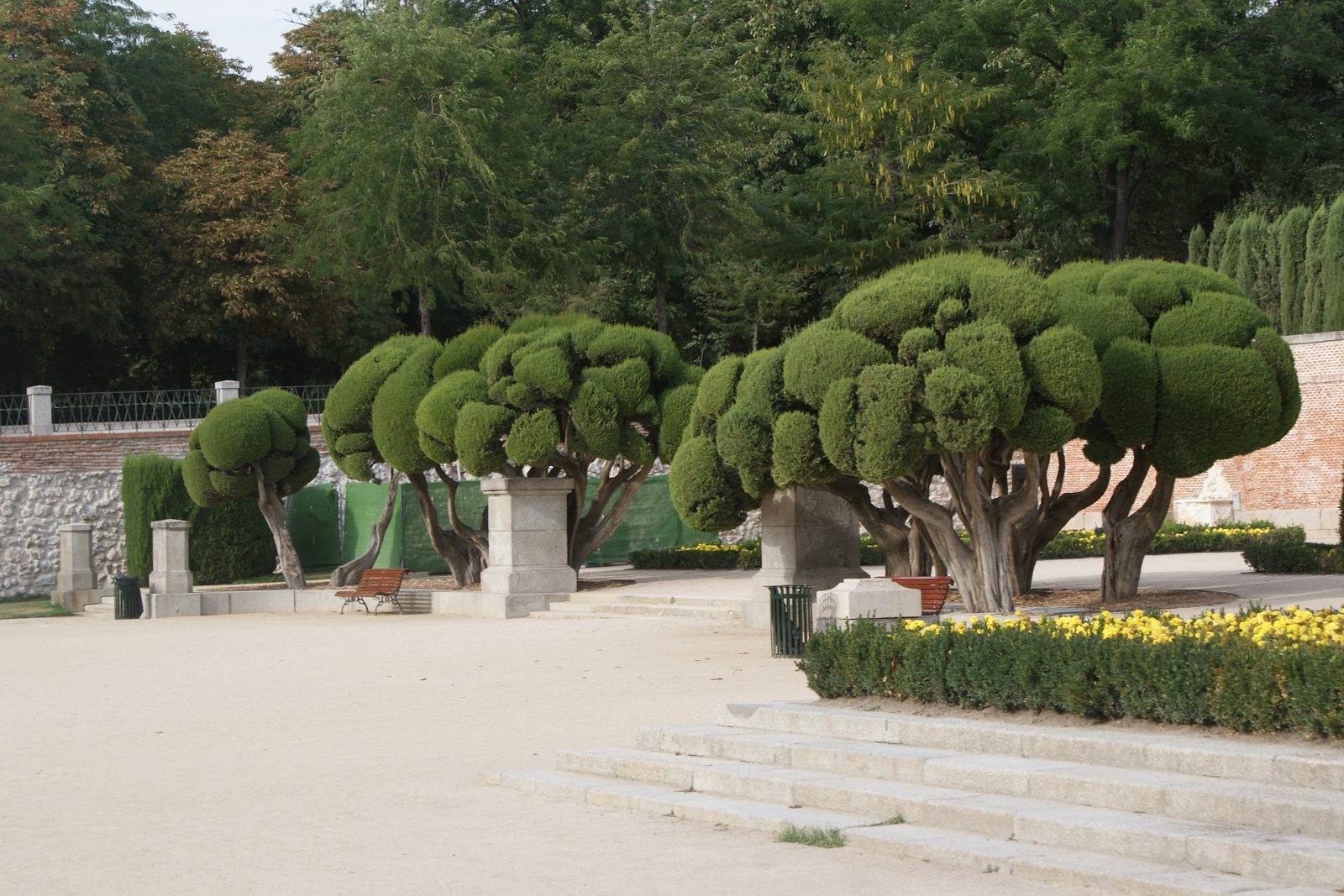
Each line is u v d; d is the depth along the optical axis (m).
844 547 20.36
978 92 38.91
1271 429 17.47
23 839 8.05
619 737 10.59
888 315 16.19
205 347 50.81
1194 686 7.70
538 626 21.50
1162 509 18.30
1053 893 6.02
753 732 9.38
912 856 6.78
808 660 10.34
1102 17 41.56
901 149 37.59
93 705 14.00
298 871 7.04
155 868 7.21
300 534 34.19
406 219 37.84
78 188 42.28
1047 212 40.31
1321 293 33.31
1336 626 8.77
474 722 11.85
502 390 24.47
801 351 16.66
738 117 39.81
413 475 26.84
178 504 31.70
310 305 45.69
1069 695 8.28
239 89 51.53
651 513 34.72
